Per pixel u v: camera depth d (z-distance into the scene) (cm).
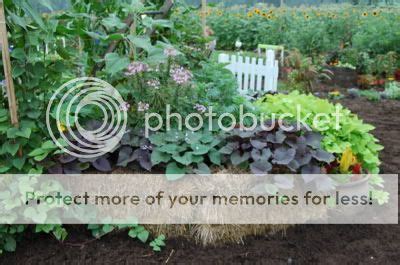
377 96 732
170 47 332
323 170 318
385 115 635
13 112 286
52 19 322
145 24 349
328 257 300
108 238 309
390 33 969
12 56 281
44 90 305
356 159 359
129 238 309
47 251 299
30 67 291
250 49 1262
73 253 297
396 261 299
